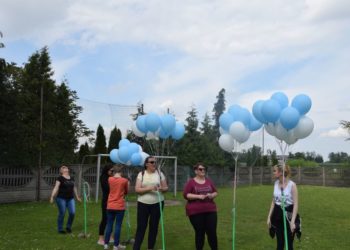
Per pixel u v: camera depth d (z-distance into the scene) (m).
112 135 27.27
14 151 17.94
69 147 24.19
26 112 19.88
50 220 12.17
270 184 37.97
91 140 27.95
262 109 6.61
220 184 33.16
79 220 12.17
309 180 36.88
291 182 6.50
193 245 8.79
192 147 32.59
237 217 13.48
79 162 25.84
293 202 6.41
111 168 8.66
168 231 10.52
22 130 18.42
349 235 10.34
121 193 7.92
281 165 6.60
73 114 27.47
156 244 8.88
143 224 7.36
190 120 33.81
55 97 25.03
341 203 18.44
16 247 8.35
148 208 7.38
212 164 33.81
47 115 22.48
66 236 9.53
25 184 18.56
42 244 8.64
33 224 11.35
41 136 19.84
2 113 17.66
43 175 19.39
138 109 27.70
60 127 23.33
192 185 7.10
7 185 17.78
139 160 8.45
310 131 6.51
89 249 8.20
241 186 33.72
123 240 9.11
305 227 11.57
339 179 34.97
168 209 15.62
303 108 6.52
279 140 6.78
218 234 10.23
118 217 7.88
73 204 10.11
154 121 8.22
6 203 17.58
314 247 8.86
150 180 7.39
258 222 12.40
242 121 7.52
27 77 23.52
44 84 23.77
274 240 9.51
